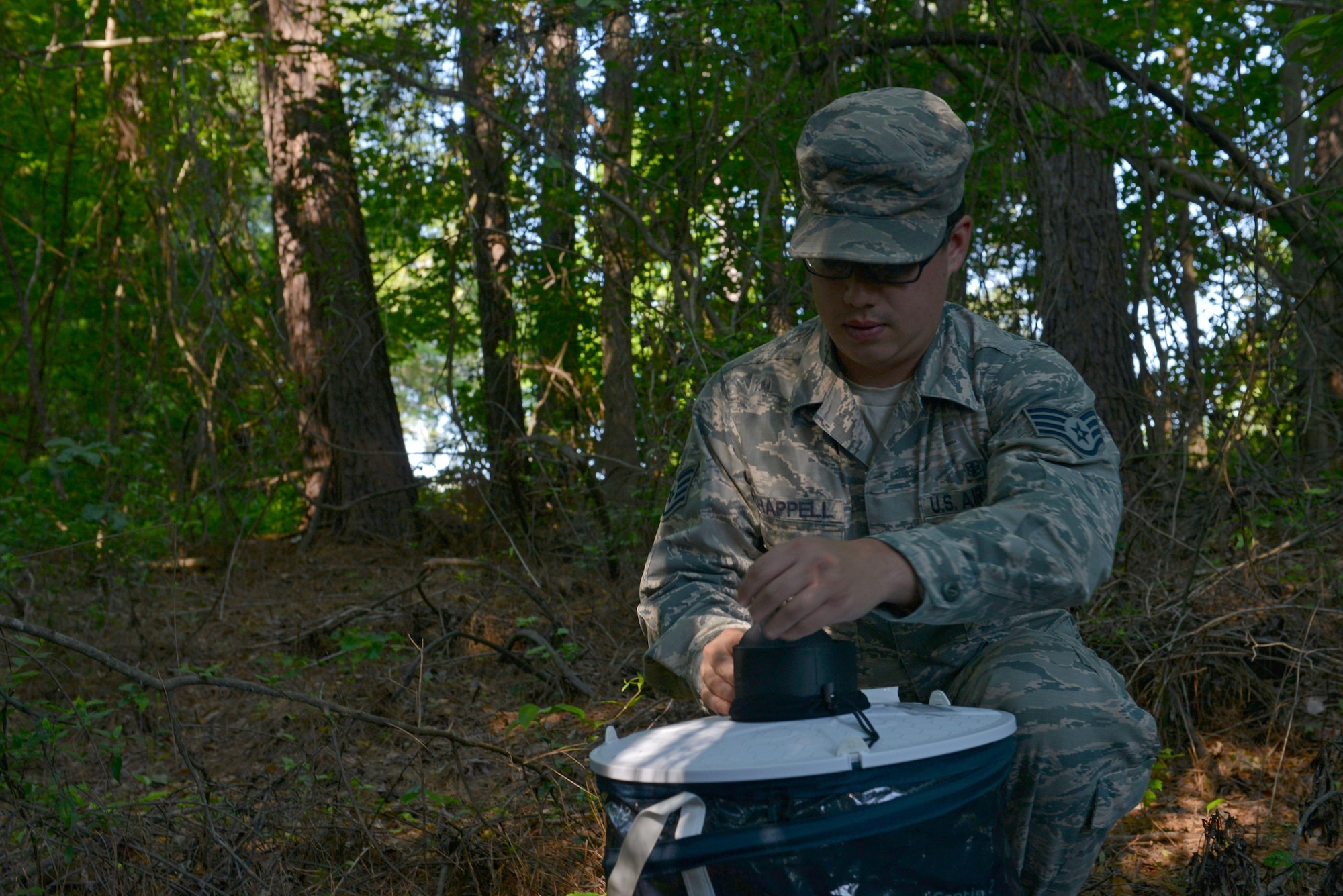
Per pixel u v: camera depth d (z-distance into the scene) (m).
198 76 8.22
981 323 2.06
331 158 9.46
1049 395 1.88
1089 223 6.23
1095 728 1.80
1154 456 4.85
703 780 1.42
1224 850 2.40
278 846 2.63
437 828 2.78
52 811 2.47
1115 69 5.79
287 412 8.79
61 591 5.72
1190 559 4.60
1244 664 3.71
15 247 10.18
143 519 7.13
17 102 9.77
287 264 9.82
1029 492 1.69
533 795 2.99
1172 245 5.48
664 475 5.82
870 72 5.88
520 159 7.05
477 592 6.33
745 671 1.65
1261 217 4.68
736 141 5.93
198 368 8.21
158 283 8.67
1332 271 4.83
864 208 1.85
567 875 2.62
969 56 6.19
